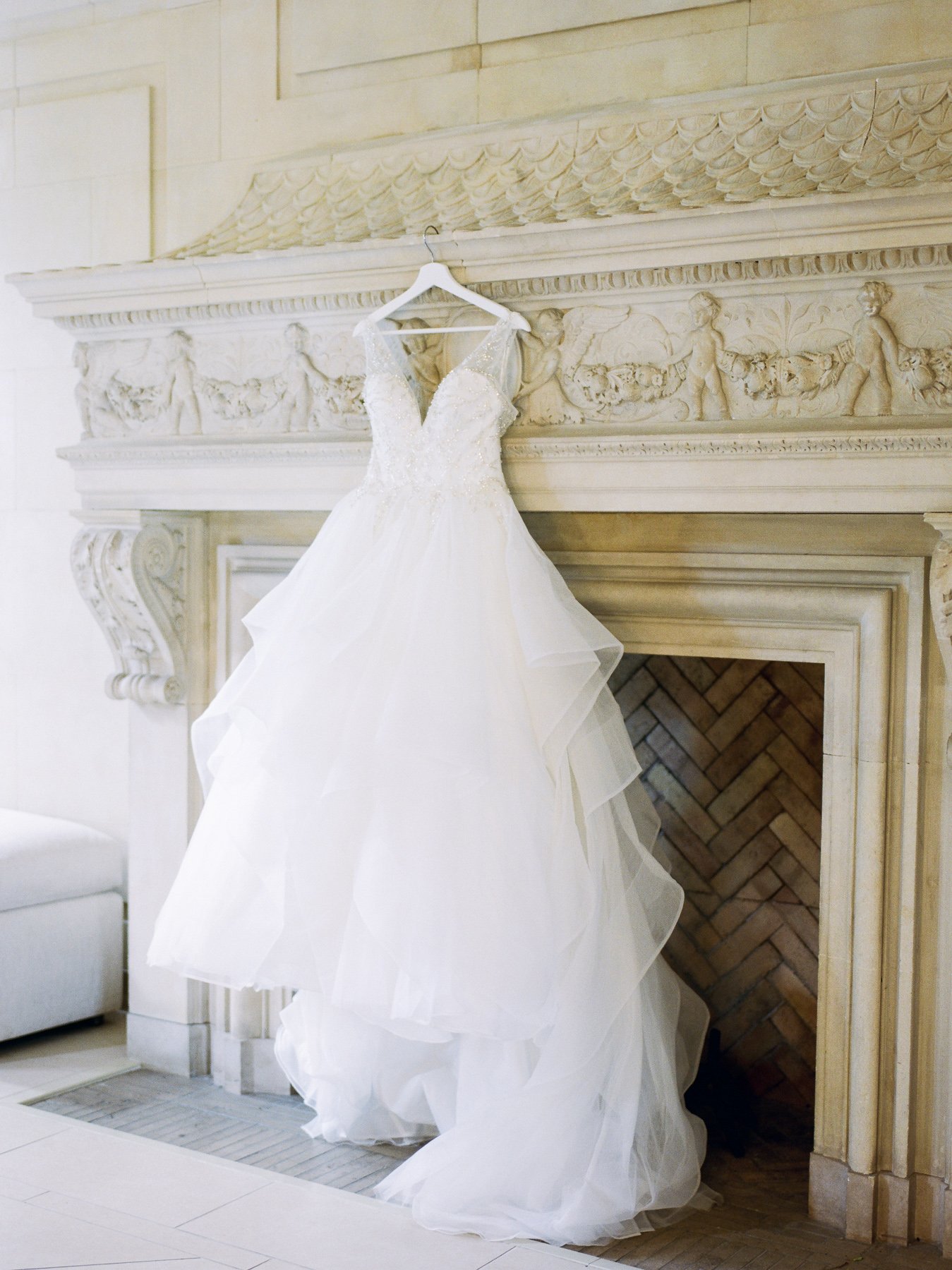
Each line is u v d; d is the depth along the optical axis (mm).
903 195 2684
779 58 3404
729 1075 3820
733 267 2943
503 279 3199
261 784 3227
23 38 4609
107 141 4445
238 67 4188
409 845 2963
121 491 3875
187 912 3268
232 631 4016
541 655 2984
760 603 3221
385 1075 3439
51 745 4723
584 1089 3033
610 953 3047
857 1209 3084
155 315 3734
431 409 3279
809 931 3855
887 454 2838
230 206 4242
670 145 3357
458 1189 3090
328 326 3531
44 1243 2961
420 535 3252
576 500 3205
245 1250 2951
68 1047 4305
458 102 3822
